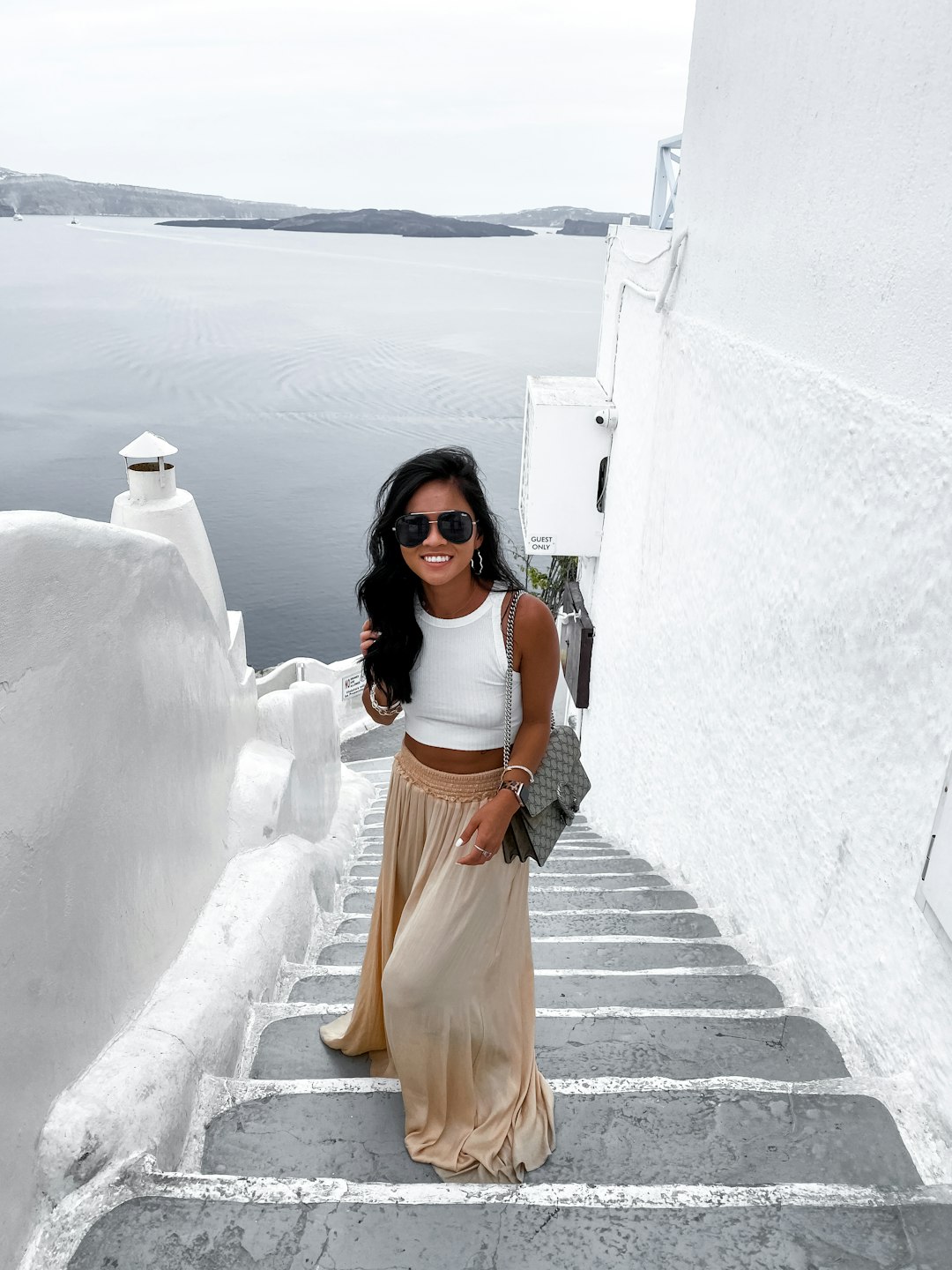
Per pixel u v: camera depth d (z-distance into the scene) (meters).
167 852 2.56
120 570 2.17
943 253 2.21
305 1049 2.51
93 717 1.99
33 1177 1.67
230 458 139.38
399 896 2.25
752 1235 1.67
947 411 2.18
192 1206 1.70
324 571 91.75
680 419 5.26
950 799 2.07
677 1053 2.52
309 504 116.19
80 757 1.91
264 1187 1.75
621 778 7.05
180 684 2.74
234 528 104.56
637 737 6.40
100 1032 2.01
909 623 2.34
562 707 13.13
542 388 8.50
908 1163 2.02
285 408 181.75
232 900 3.07
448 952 1.98
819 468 3.03
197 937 2.72
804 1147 2.05
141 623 2.34
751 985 3.05
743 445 3.96
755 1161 2.01
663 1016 2.68
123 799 2.19
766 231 3.71
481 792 2.06
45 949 1.74
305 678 15.44
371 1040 2.41
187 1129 2.06
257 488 122.50
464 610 1.96
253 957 2.79
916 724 2.28
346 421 169.75
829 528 2.92
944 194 2.21
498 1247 1.64
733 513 4.09
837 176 2.95
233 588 85.19
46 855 1.74
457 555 1.83
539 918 3.96
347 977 3.03
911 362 2.38
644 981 3.04
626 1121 2.12
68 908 1.85
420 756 2.11
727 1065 2.48
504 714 2.02
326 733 6.05
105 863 2.06
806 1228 1.68
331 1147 2.04
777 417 3.49
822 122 3.09
